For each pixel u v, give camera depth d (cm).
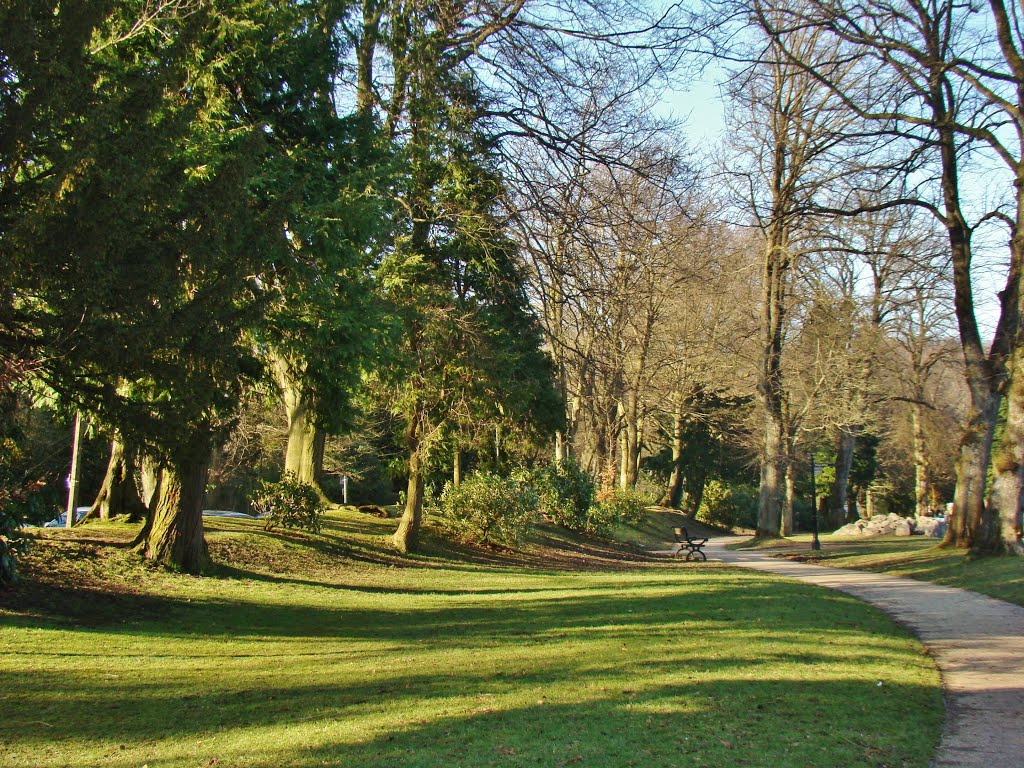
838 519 5081
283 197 977
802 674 837
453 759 551
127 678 772
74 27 779
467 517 2622
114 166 775
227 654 920
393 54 1862
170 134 838
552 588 1748
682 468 6238
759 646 992
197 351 907
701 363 4647
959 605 1489
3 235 754
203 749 575
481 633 1114
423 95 1777
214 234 893
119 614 1073
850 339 3997
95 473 3247
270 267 1175
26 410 1262
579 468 3600
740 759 559
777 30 1847
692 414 5297
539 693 747
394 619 1232
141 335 823
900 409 5325
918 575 2105
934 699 763
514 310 2239
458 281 2120
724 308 4322
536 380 2331
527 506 2659
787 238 3622
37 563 1247
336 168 1391
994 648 1051
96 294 776
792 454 4306
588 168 1758
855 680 816
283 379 1597
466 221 1855
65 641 901
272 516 2017
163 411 932
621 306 1917
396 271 1836
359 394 2030
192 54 977
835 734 626
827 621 1224
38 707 661
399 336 1670
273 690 758
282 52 1285
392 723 645
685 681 795
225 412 1155
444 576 1909
